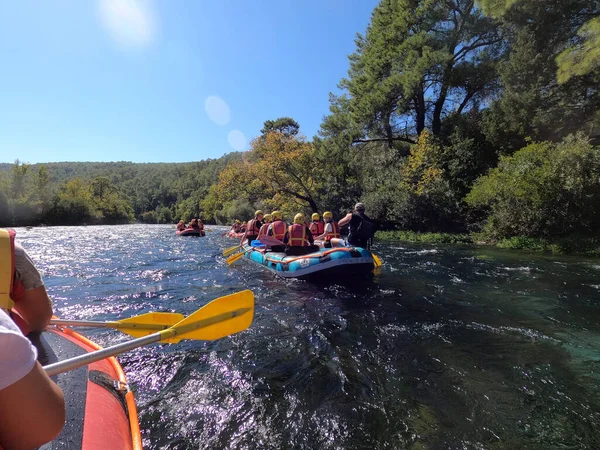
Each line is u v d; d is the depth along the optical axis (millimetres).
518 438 2504
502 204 14195
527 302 5812
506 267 8953
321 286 7051
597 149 12117
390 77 19172
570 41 14227
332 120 23500
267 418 2750
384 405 2916
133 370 3488
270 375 3410
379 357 3791
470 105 22109
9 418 865
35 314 1848
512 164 14188
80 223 47969
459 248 13273
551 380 3295
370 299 6055
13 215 39562
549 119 14906
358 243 8273
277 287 7004
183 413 2807
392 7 20625
